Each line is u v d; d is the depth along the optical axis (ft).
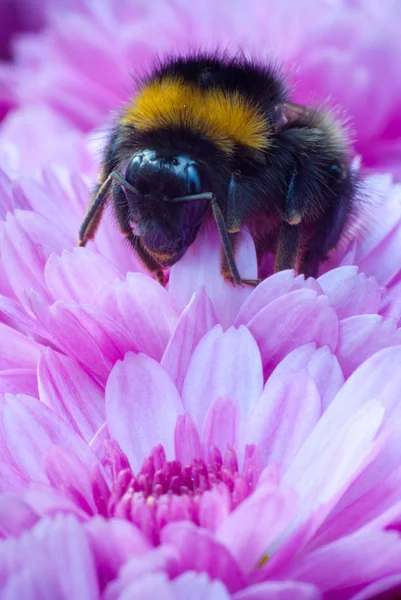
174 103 0.37
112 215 0.37
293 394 0.34
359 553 0.32
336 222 0.38
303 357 0.35
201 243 0.37
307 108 0.39
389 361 0.34
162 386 0.35
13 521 0.32
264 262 0.39
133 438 0.35
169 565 0.32
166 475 0.34
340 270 0.36
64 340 0.36
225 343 0.35
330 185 0.38
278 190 0.38
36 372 0.36
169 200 0.36
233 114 0.37
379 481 0.33
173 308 0.36
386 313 0.37
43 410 0.34
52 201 0.38
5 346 0.37
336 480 0.33
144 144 0.37
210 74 0.37
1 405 0.34
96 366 0.36
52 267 0.36
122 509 0.33
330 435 0.34
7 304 0.36
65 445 0.34
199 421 0.35
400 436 0.34
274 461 0.34
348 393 0.34
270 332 0.35
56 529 0.31
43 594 0.31
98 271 0.36
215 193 0.37
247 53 0.41
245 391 0.35
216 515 0.32
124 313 0.36
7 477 0.33
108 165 0.38
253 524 0.32
